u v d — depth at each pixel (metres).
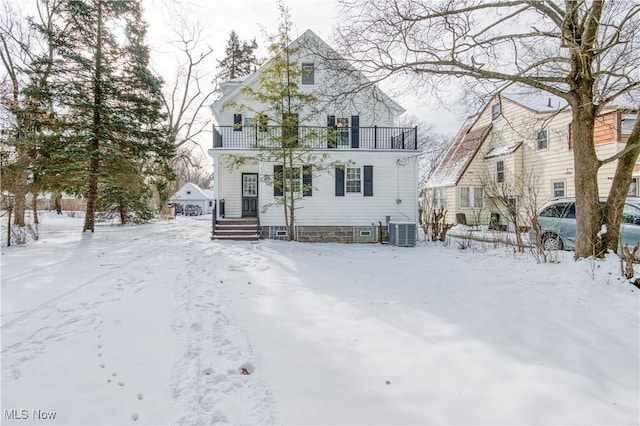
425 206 18.75
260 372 3.08
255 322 4.29
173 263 7.88
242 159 13.28
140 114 14.06
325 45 14.90
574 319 4.53
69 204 33.78
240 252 9.94
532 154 17.66
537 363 3.34
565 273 6.45
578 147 7.23
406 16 7.84
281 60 12.17
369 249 11.54
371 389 2.84
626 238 7.95
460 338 3.91
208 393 2.72
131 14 14.05
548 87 7.39
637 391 2.88
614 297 5.29
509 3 7.14
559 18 7.27
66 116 12.85
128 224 20.39
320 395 2.74
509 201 11.20
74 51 12.90
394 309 4.92
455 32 7.69
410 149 14.50
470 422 2.44
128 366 3.08
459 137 24.27
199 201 48.53
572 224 9.23
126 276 6.41
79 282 5.88
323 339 3.83
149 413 2.42
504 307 5.03
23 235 10.98
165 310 4.60
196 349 3.48
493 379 3.03
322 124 15.16
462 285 6.30
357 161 14.43
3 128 12.78
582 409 2.62
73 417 2.35
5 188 10.41
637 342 3.84
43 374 2.89
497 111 20.08
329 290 5.92
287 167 13.78
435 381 2.99
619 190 6.93
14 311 4.40
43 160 12.20
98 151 12.55
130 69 13.91
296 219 14.27
